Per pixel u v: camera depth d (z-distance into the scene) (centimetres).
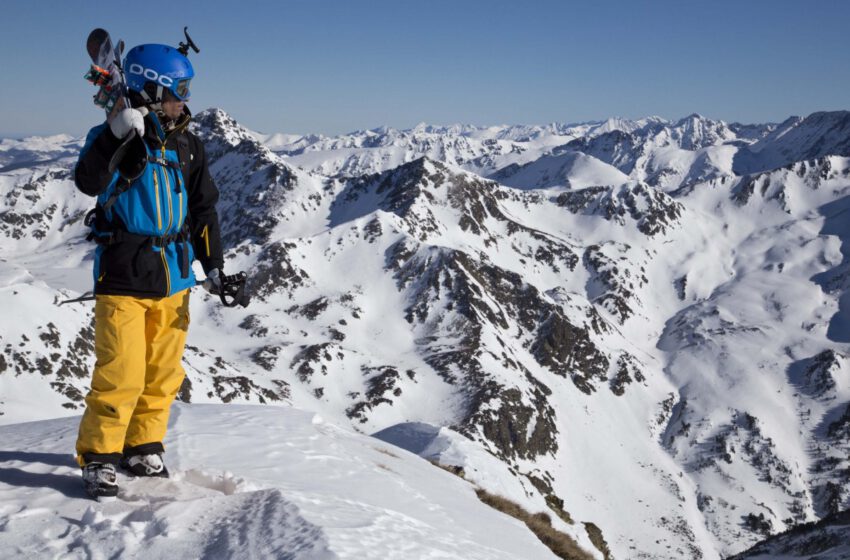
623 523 17862
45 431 831
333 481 785
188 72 548
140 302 553
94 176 498
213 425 918
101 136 497
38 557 448
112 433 551
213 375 15950
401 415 17912
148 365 593
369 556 480
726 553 17575
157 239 546
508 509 1516
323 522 518
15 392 11775
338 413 17575
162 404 606
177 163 552
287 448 854
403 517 662
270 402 16175
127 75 538
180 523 507
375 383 18950
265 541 473
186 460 714
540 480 17300
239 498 556
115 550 464
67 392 12312
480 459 2527
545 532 1541
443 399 19075
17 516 500
